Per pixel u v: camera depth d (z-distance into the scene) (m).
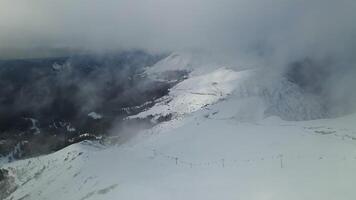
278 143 132.12
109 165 146.50
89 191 122.19
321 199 74.88
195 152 140.75
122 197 97.69
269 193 82.31
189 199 86.94
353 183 80.00
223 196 85.12
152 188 98.06
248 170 102.56
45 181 183.62
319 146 120.19
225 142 147.50
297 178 88.94
